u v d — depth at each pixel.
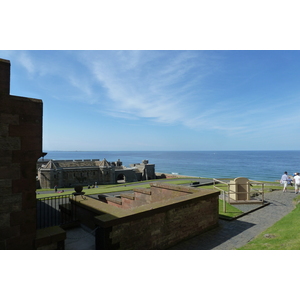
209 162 196.12
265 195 16.80
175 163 190.38
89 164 59.03
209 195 9.32
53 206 14.48
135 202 13.15
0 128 4.67
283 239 7.07
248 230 9.17
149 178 73.00
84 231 8.30
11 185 4.86
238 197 14.47
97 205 8.07
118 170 64.81
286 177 18.55
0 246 4.75
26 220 5.09
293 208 12.79
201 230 8.92
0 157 4.70
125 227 6.17
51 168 48.25
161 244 7.25
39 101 5.23
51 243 5.45
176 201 7.93
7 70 4.76
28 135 5.06
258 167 140.88
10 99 4.80
